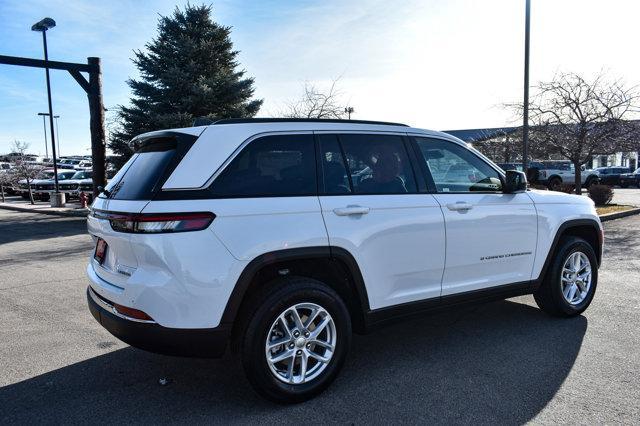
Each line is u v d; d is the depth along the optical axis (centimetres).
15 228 1494
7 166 3130
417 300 405
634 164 3994
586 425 310
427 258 406
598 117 1508
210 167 330
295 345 344
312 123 380
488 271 450
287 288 337
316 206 355
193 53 1908
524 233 469
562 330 479
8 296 648
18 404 349
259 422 322
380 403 343
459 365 403
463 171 451
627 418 317
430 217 405
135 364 418
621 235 1104
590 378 374
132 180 349
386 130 412
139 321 316
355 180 384
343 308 361
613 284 657
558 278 498
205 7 2002
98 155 1616
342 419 324
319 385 351
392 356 425
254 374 329
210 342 321
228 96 1955
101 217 352
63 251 1038
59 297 641
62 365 417
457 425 313
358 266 369
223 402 350
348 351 366
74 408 343
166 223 310
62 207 2202
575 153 1549
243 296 330
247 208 331
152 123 1842
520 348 435
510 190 459
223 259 320
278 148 359
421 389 362
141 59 1941
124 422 324
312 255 347
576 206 518
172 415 332
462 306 441
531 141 1634
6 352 446
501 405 337
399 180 406
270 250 333
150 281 311
